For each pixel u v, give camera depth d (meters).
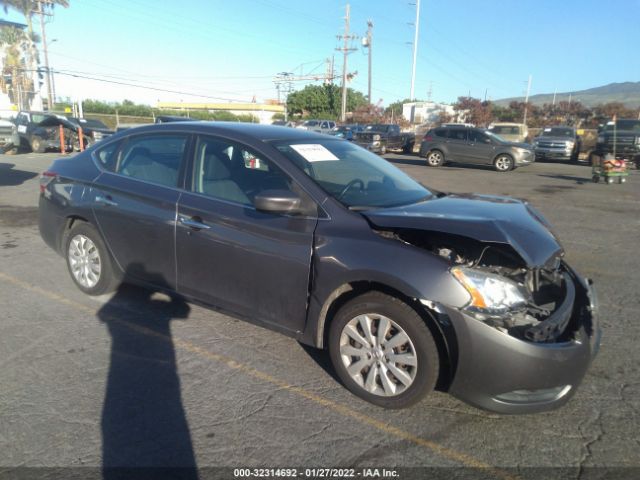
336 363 3.28
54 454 2.67
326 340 3.42
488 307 2.78
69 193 4.70
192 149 4.01
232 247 3.58
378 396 3.12
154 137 4.30
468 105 43.91
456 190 13.32
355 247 3.09
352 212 3.27
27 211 8.93
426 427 2.96
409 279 2.87
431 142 20.45
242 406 3.13
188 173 3.96
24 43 50.66
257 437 2.84
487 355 2.76
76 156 4.93
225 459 2.66
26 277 5.39
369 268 3.00
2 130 19.39
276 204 3.17
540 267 2.99
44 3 50.84
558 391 2.88
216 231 3.65
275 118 65.69
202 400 3.19
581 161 24.61
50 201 4.89
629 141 20.69
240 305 3.67
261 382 3.40
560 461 2.71
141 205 4.12
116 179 4.39
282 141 3.84
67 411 3.04
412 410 3.12
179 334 4.09
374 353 3.11
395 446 2.79
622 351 4.00
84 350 3.80
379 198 3.63
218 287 3.76
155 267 4.14
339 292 3.22
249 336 4.09
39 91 52.81
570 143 22.83
